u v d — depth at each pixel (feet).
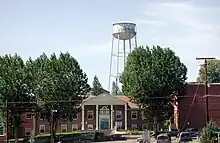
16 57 282.56
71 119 290.76
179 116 320.50
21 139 286.46
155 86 297.74
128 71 312.50
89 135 302.25
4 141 268.62
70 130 348.79
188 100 319.06
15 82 266.36
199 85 320.70
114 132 326.03
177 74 304.91
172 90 305.53
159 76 300.81
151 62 305.73
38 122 342.85
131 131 324.19
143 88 298.97
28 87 273.75
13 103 264.52
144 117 312.50
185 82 311.68
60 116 284.61
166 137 225.97
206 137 180.86
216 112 316.40
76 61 294.05
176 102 320.50
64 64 290.35
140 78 299.79
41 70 286.05
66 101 284.00
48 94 281.54
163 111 306.76
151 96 301.43
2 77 268.21
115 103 349.82
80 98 293.84
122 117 351.67
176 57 309.01
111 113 350.43
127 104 352.90
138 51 313.94
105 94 351.87
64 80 284.00
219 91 318.24
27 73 275.18
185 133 230.27
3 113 265.95
